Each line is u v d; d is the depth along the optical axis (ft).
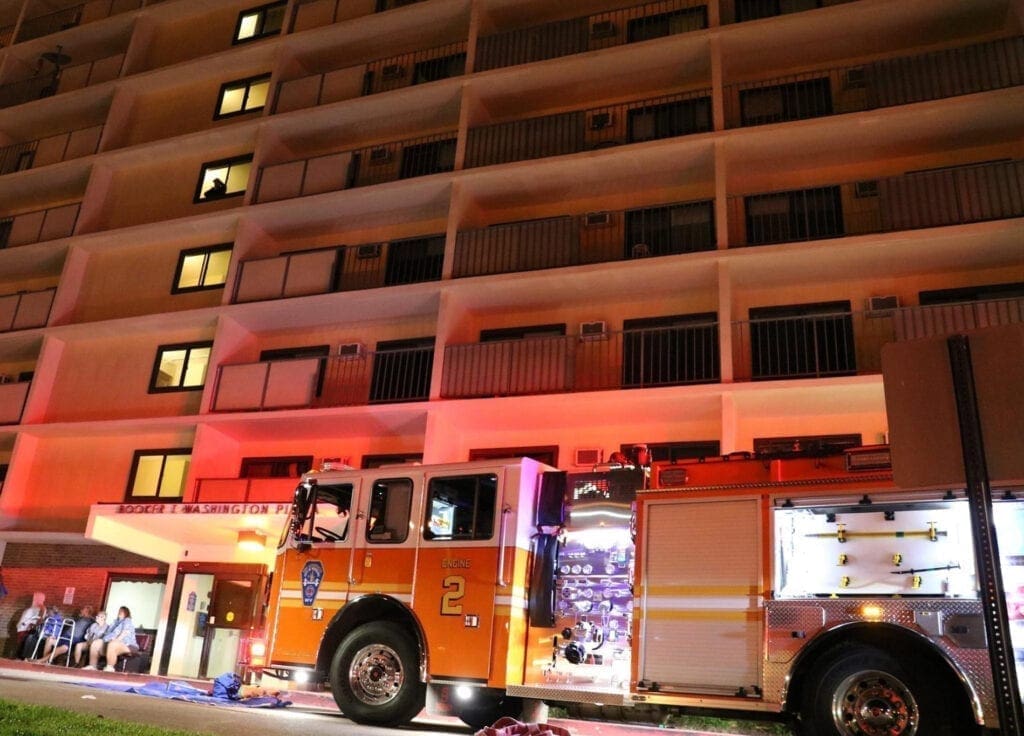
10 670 50.65
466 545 30.96
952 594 22.77
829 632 23.85
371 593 32.17
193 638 65.21
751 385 52.54
